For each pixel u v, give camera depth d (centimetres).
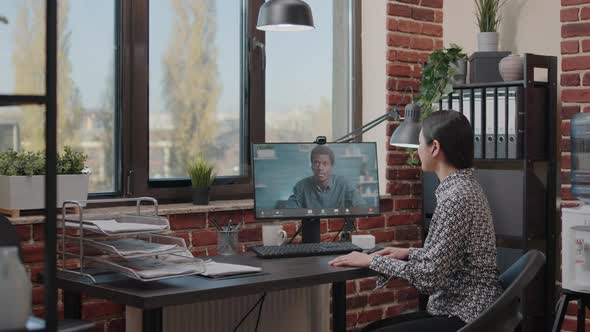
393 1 450
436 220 276
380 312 449
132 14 362
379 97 455
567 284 372
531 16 445
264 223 394
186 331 342
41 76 328
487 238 272
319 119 446
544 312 421
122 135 360
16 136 321
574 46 414
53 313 135
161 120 376
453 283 275
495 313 233
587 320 414
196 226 364
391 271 281
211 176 385
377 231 444
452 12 471
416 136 348
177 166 383
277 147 346
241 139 410
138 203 302
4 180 301
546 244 420
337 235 403
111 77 358
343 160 354
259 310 365
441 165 283
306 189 347
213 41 396
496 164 461
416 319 288
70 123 345
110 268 263
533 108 411
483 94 420
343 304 336
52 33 135
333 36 453
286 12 327
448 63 429
